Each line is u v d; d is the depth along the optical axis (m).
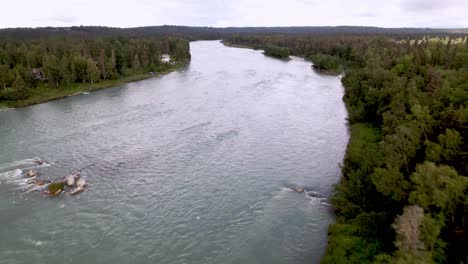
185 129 70.00
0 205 42.53
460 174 31.78
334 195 42.97
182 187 47.53
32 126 74.69
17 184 47.50
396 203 33.78
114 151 59.34
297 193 45.66
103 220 40.19
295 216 40.66
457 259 25.34
